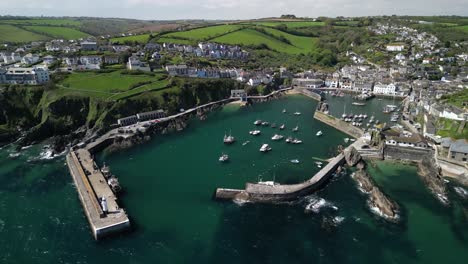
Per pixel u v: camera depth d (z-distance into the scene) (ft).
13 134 540.93
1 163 454.40
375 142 508.12
